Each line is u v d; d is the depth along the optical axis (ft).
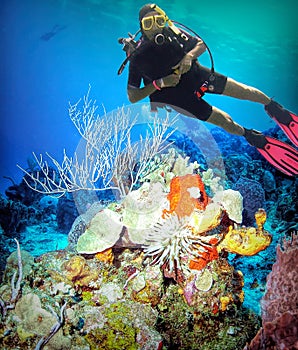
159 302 5.80
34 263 6.27
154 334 5.24
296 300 4.80
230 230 6.24
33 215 13.66
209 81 7.39
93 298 5.86
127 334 5.21
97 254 6.26
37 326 5.01
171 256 5.85
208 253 5.89
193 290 5.72
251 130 8.59
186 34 6.93
